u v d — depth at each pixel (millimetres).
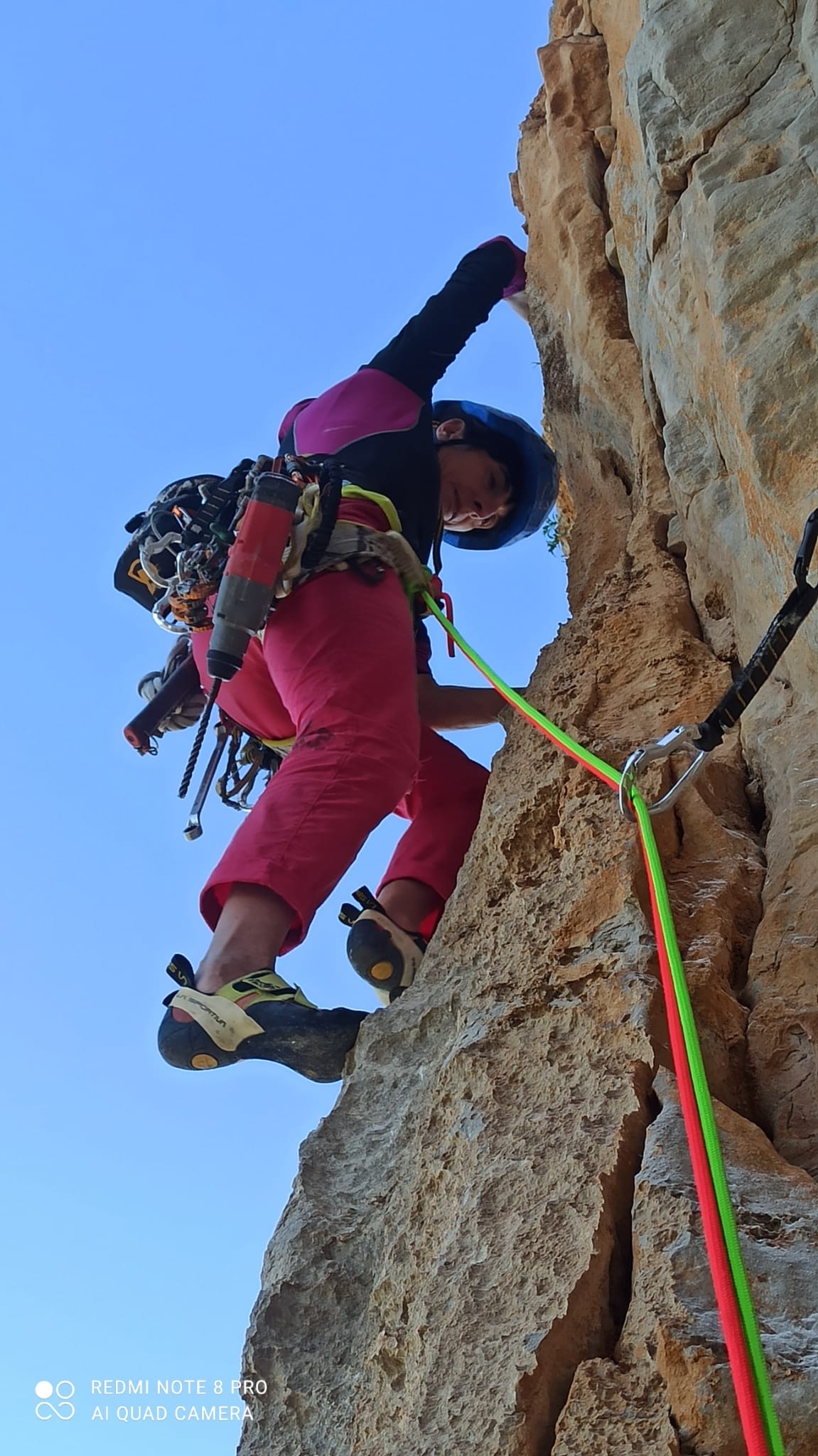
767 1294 2193
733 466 3623
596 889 3121
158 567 4438
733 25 3869
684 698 3746
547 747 3805
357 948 3795
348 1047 3469
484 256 5094
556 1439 2162
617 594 4312
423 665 4848
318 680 3924
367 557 4145
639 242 4336
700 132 3738
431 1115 2980
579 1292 2354
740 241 3447
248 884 3623
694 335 3703
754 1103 2746
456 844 4195
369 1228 3068
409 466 4523
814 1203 2387
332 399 4688
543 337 5484
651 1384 2145
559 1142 2639
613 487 5121
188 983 3578
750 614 3652
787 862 3119
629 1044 2732
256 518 4031
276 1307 3021
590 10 5789
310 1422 2859
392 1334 2680
